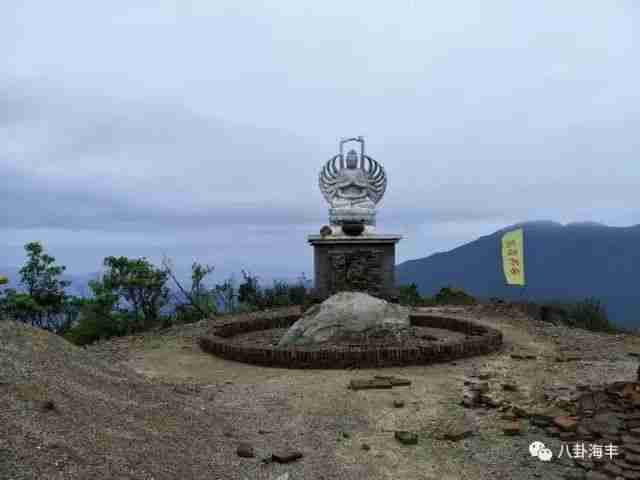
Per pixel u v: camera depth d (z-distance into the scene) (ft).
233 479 16.94
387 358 31.94
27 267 51.47
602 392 23.98
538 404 24.47
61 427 16.46
